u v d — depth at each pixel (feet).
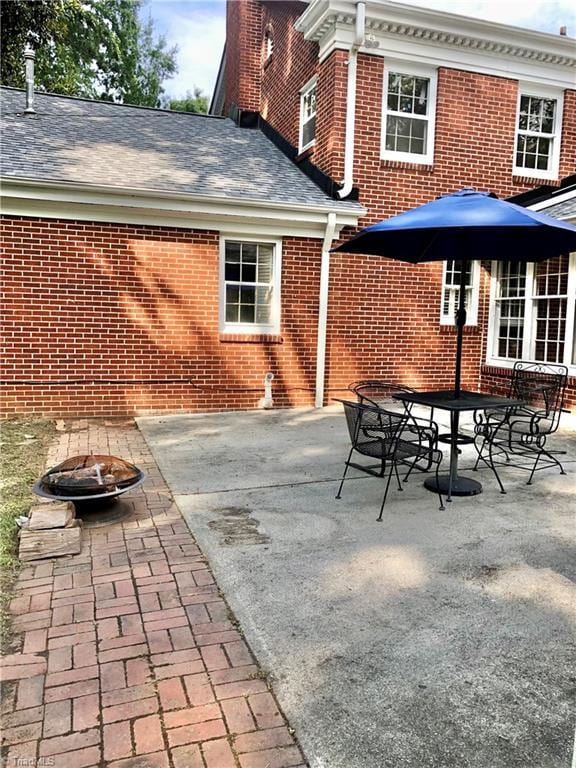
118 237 23.79
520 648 8.15
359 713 6.81
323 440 21.12
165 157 27.48
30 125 27.50
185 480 16.05
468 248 16.92
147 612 8.99
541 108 30.63
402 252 17.65
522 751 6.24
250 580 10.12
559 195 26.91
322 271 26.84
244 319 26.76
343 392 28.07
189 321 25.22
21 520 12.10
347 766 6.02
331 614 9.03
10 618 8.76
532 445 18.49
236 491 15.17
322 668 7.66
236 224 25.35
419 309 28.89
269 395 26.84
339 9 25.52
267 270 26.73
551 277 26.11
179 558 10.98
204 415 25.49
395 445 14.01
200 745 6.26
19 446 19.11
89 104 33.06
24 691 7.08
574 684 7.37
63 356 23.66
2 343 22.88
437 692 7.20
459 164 28.73
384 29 26.61
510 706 6.95
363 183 27.32
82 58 64.23
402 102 28.07
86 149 26.12
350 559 11.05
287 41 31.94
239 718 6.68
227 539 11.94
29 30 46.52
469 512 13.78
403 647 8.15
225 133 34.01
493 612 9.13
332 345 27.71
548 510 13.97
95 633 8.38
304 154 29.60
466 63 28.17
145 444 20.16
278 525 12.78
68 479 12.78
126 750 6.18
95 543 11.62
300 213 25.57
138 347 24.61
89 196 22.67
